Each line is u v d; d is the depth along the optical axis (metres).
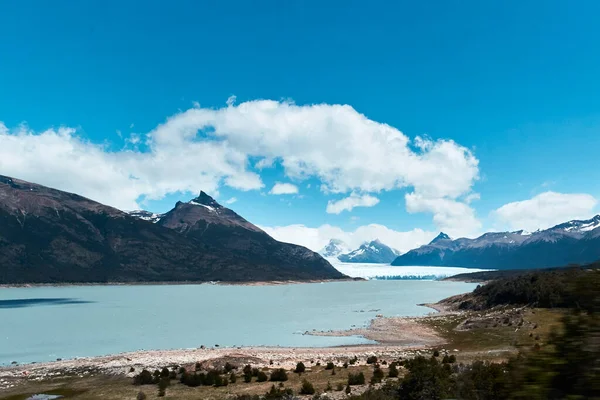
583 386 7.59
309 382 60.72
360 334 120.69
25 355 101.44
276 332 131.50
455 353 78.69
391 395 43.03
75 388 66.00
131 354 93.94
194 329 141.00
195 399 55.53
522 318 101.88
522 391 8.03
